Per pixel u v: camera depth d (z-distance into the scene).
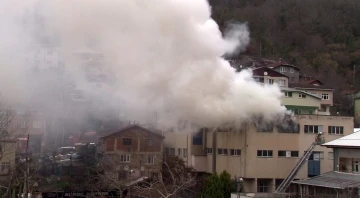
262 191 48.28
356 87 101.56
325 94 78.12
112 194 43.50
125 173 50.25
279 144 48.88
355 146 42.16
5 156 42.84
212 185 43.97
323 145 45.53
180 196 41.41
